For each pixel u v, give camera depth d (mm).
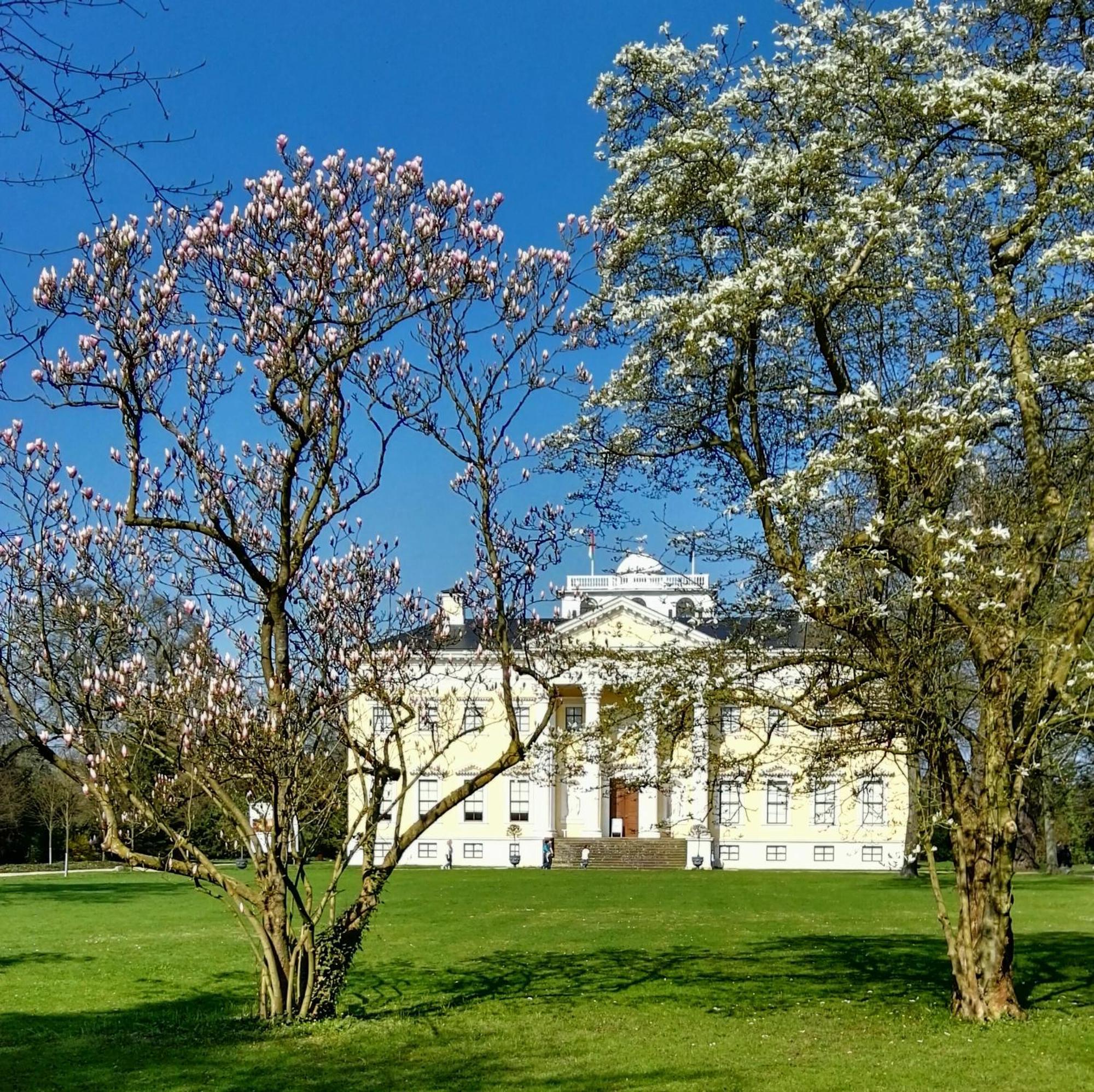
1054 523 15102
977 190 15867
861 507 16156
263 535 15812
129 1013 17938
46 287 13688
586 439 18141
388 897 39719
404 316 14711
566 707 63031
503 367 15711
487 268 14867
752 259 16562
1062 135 15086
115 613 14906
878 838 61219
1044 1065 13117
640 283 17828
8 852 68812
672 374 16422
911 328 16844
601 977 21062
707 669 17344
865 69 16031
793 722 18500
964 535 14578
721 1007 17672
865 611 14891
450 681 44469
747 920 31875
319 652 15578
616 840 63000
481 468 15703
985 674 15695
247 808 18094
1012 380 15703
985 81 14906
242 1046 14531
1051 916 32562
